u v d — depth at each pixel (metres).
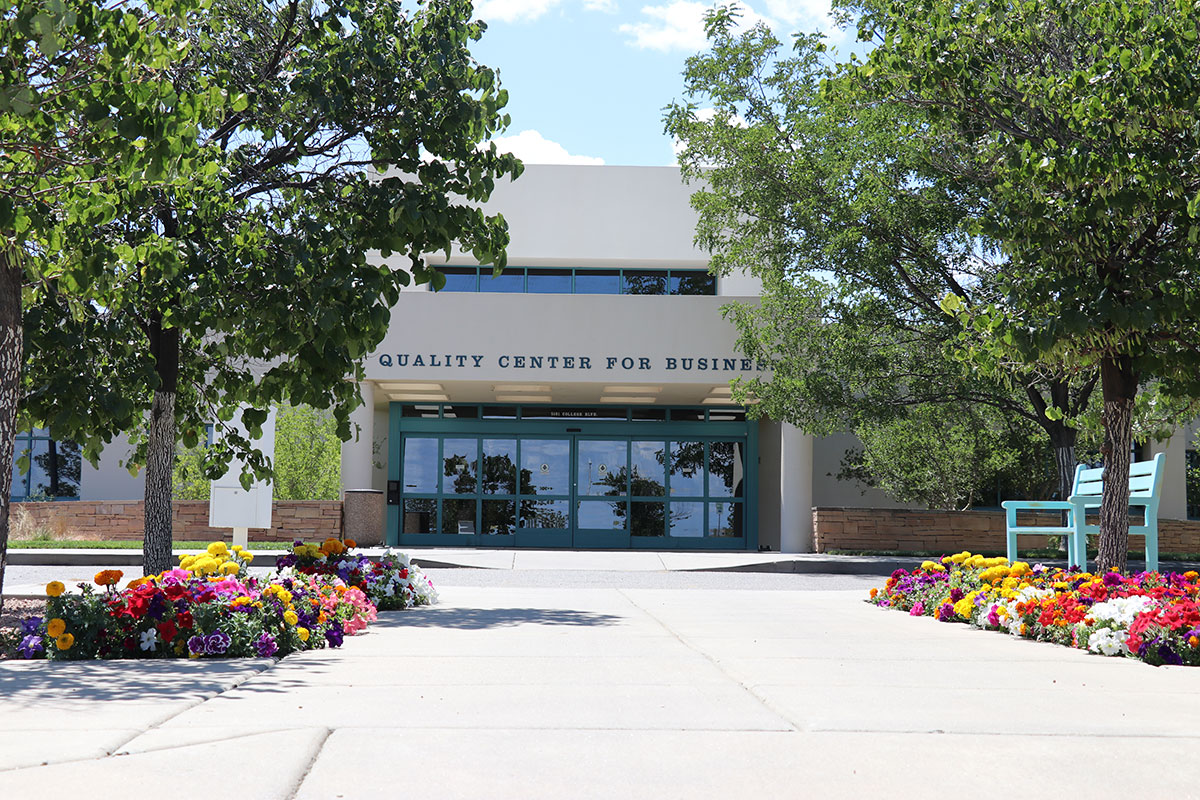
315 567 9.61
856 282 18.92
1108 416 9.34
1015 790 3.15
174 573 7.21
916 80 9.20
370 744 3.67
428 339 21.83
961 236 18.05
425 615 9.16
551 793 3.06
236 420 15.93
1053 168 8.16
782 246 19.25
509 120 9.45
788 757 3.53
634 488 24.98
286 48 9.84
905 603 10.26
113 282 7.41
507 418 25.00
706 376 21.95
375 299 8.68
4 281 6.68
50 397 8.40
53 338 8.21
